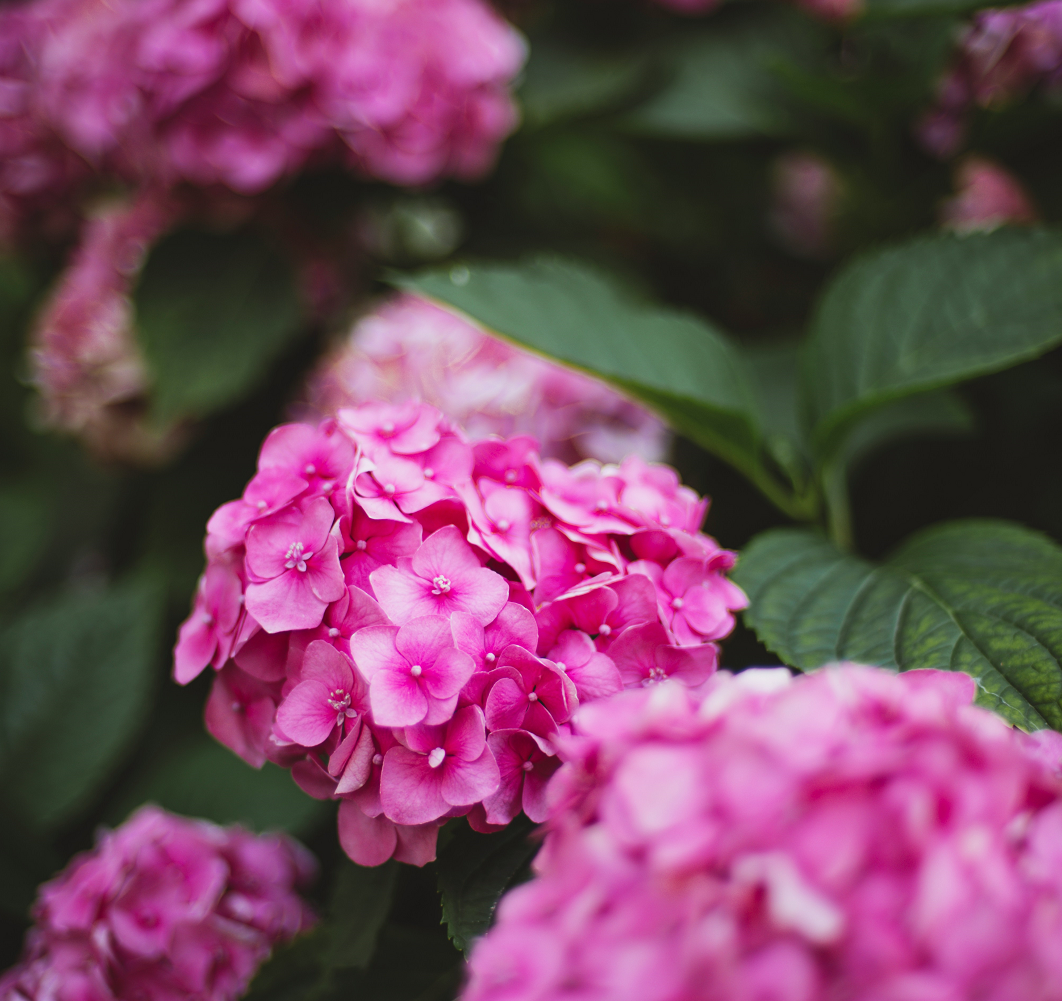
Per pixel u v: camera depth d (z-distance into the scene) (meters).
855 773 0.41
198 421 0.85
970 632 0.53
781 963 0.40
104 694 0.72
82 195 0.92
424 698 0.49
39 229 0.95
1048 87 0.71
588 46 0.92
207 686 0.84
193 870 0.60
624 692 0.49
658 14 0.91
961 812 0.42
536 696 0.50
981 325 0.62
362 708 0.49
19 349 1.09
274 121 0.71
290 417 0.84
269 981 0.57
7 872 0.66
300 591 0.50
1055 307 0.61
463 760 0.49
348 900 0.55
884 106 0.74
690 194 0.92
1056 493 0.69
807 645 0.54
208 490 0.86
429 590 0.50
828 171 0.83
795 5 0.84
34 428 1.08
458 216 0.93
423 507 0.51
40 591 1.02
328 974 0.57
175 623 0.85
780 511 0.70
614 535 0.53
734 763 0.42
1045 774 0.44
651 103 0.84
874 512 0.72
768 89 0.83
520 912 0.43
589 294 0.64
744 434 0.63
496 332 0.60
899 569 0.57
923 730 0.43
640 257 0.94
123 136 0.75
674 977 0.41
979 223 0.81
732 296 0.91
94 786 0.70
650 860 0.42
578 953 0.42
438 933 0.58
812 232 0.90
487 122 0.80
